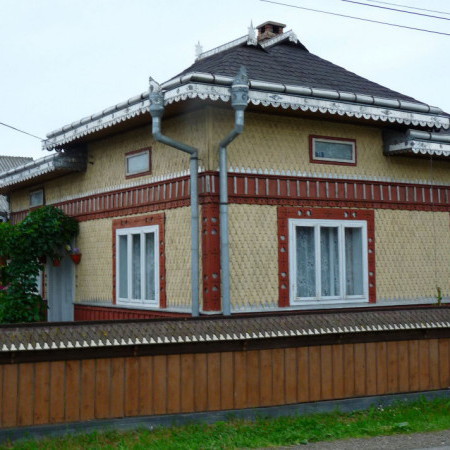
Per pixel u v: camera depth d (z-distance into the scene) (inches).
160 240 530.3
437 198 598.9
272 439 382.6
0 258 738.2
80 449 356.8
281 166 517.0
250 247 499.2
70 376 382.6
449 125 556.7
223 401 416.5
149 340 395.9
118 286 584.1
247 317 432.1
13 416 368.8
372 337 464.8
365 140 559.8
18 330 374.9
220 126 491.2
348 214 545.6
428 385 482.0
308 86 524.4
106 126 542.9
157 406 400.8
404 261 573.3
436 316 490.3
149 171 547.5
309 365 442.6
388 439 387.9
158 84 470.6
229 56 544.4
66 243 658.2
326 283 538.3
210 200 483.5
